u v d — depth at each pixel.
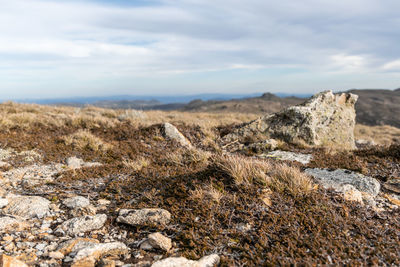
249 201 4.57
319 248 3.43
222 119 18.03
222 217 4.32
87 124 12.21
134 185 6.14
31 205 4.95
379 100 165.62
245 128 12.13
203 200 4.73
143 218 4.52
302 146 10.53
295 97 188.50
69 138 9.95
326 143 11.38
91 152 9.14
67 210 5.08
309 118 11.27
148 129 12.14
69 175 6.89
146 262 3.45
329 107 12.35
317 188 5.09
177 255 3.65
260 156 9.45
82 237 4.17
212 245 3.77
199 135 12.46
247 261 3.37
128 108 19.12
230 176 5.44
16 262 3.09
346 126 12.45
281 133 11.52
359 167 7.03
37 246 3.75
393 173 6.66
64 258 3.53
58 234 4.20
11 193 5.63
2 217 4.29
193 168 7.11
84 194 5.80
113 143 10.38
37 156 8.23
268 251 3.54
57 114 14.48
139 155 9.04
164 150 9.87
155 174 6.67
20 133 10.11
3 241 3.76
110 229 4.46
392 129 27.59
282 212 4.24
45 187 6.18
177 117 18.23
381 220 4.37
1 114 12.09
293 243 3.63
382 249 3.46
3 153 8.00
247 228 4.03
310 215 4.15
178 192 5.24
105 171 7.19
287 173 5.29
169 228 4.26
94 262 3.45
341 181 5.86
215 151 10.69
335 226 3.92
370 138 19.88
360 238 3.71
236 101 150.00
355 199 4.90
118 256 3.67
